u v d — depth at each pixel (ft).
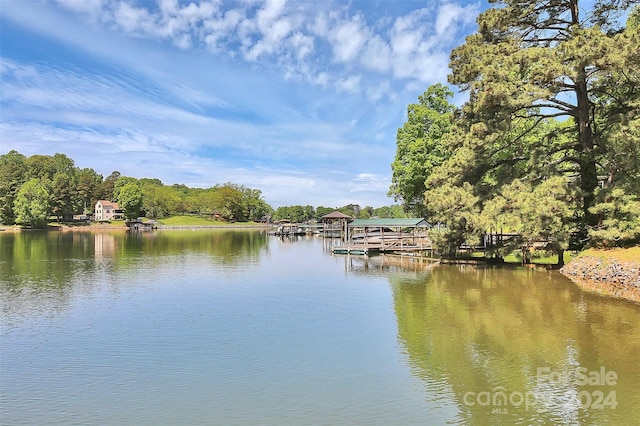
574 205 76.23
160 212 474.90
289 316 55.47
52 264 112.16
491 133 82.99
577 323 48.98
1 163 446.60
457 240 98.17
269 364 38.06
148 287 77.77
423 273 92.27
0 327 50.80
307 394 31.81
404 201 173.37
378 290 73.10
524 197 76.18
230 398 31.24
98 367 37.76
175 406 30.12
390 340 44.60
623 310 54.54
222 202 497.05
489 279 80.53
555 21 86.07
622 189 72.90
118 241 210.59
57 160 491.31
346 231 177.58
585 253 77.82
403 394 31.55
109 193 511.40
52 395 32.12
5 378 35.42
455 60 93.71
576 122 88.02
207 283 82.38
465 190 88.43
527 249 96.43
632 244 73.20
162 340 45.55
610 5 81.10
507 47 82.79
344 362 38.34
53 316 56.13
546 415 28.02
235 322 52.60
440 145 140.05
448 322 51.03
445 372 35.58
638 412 28.19
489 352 40.14
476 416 28.02
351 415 28.48
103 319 54.44
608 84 77.25
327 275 92.43
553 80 73.00
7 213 348.38
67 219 403.95
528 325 48.75
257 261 122.72
